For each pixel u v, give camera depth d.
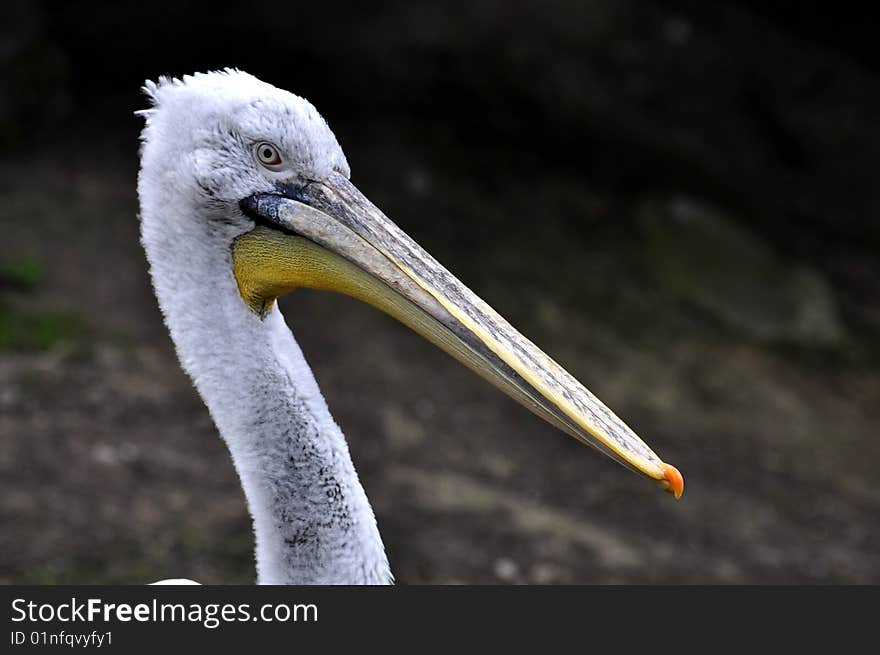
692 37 21.03
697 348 15.87
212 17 18.25
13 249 13.70
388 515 11.32
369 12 19.48
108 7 17.61
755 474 13.60
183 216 5.11
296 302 14.50
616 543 11.70
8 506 10.05
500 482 12.35
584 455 13.27
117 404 11.78
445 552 10.89
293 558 5.12
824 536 12.65
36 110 16.20
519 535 11.40
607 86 19.78
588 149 18.81
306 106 5.18
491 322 5.22
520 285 15.91
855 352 16.72
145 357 12.68
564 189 18.12
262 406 5.10
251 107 5.07
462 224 16.80
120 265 14.03
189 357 5.16
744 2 22.08
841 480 13.88
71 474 10.63
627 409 14.23
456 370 14.20
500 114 18.88
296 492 5.10
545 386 5.12
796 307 17.09
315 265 5.22
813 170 19.62
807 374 16.05
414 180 17.38
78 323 12.88
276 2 18.83
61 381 11.89
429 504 11.62
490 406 13.76
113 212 14.91
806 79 20.83
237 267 5.21
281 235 5.19
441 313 5.18
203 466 11.23
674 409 14.50
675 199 18.33
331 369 13.45
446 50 19.34
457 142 18.39
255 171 5.12
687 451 13.74
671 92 20.03
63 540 9.78
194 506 10.61
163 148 5.09
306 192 5.20
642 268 17.06
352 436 12.40
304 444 5.10
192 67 17.75
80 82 17.14
